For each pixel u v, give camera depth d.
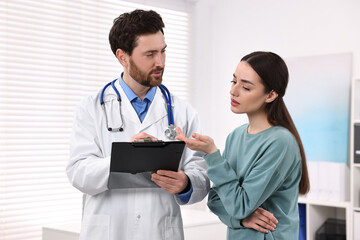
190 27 4.20
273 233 1.45
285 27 3.82
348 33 3.48
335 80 3.49
